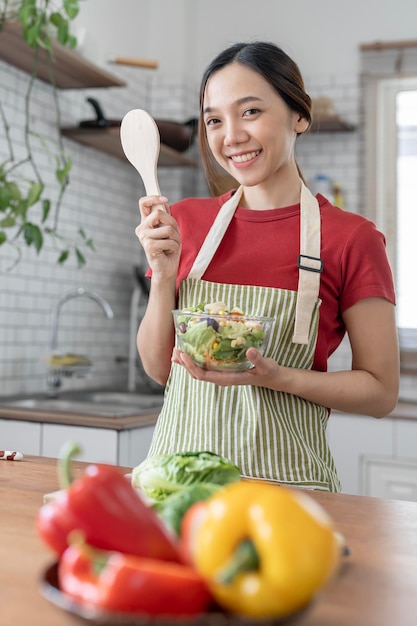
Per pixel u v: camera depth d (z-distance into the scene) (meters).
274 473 1.52
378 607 0.76
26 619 0.70
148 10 4.38
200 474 1.09
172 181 4.26
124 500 0.70
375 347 1.61
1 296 3.18
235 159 1.64
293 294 1.63
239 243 1.72
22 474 1.38
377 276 1.63
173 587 0.62
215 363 1.38
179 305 1.70
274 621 0.61
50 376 3.34
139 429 2.73
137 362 4.20
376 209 4.14
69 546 0.70
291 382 1.49
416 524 1.11
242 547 0.62
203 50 4.48
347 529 1.07
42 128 3.43
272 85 1.60
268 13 4.36
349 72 4.20
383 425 3.29
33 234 2.86
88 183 3.81
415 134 4.18
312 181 4.20
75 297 3.73
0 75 3.14
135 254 4.32
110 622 0.61
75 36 3.27
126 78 4.12
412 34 4.11
